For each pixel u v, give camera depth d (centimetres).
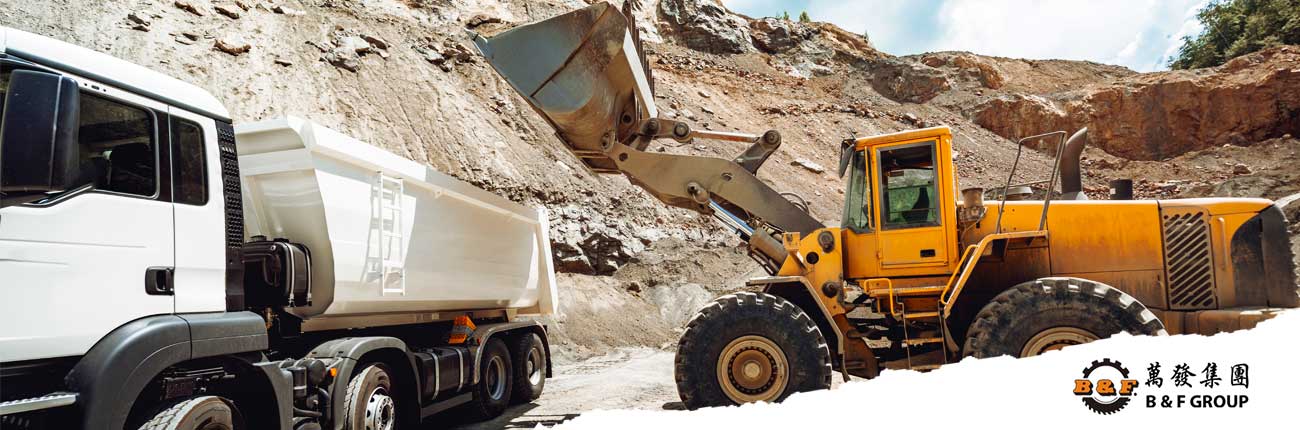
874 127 3497
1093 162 3772
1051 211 660
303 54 2200
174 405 364
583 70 713
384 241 568
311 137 490
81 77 340
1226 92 3888
